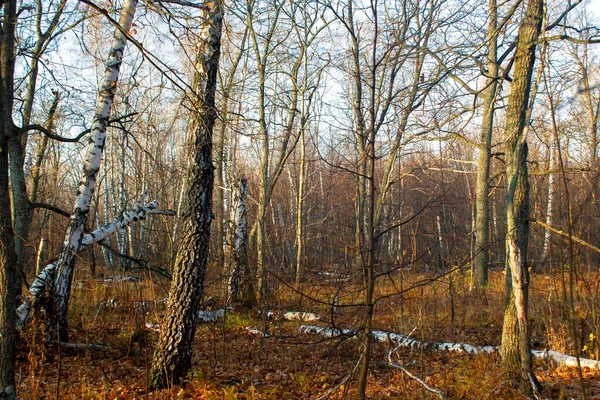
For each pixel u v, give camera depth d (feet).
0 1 14.28
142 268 27.78
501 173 28.94
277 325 33.45
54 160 67.21
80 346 24.93
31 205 26.86
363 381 13.87
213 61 20.88
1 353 13.38
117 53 25.76
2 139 13.69
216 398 19.13
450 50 19.27
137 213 29.66
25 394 18.10
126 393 19.43
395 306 33.32
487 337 31.22
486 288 44.34
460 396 19.36
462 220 59.31
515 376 20.45
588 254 25.32
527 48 21.11
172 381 19.90
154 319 30.86
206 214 21.04
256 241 46.98
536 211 27.30
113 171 77.71
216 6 20.94
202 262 20.95
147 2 17.28
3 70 24.45
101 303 33.96
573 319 14.14
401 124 17.44
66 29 26.21
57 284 24.91
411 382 21.57
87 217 26.71
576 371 23.40
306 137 58.80
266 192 48.26
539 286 35.55
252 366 25.13
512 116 21.39
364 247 14.94
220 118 21.02
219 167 53.62
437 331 31.48
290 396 20.43
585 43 19.25
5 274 13.61
